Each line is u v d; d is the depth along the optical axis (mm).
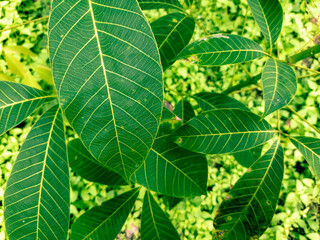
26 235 233
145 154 195
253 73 905
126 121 186
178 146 290
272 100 224
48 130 246
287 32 955
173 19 306
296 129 854
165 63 288
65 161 246
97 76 177
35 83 528
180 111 413
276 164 285
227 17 963
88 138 189
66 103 180
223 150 274
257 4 287
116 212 365
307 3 362
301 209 804
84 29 177
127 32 178
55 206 239
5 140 737
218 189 783
